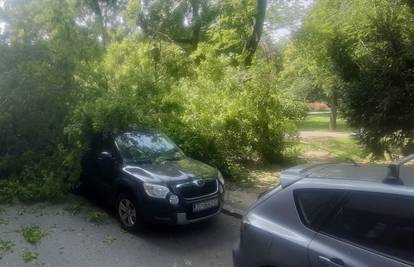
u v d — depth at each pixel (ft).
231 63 43.75
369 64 30.66
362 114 31.78
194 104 33.19
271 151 37.55
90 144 23.61
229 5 64.90
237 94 35.58
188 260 16.98
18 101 24.79
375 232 9.36
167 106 29.22
